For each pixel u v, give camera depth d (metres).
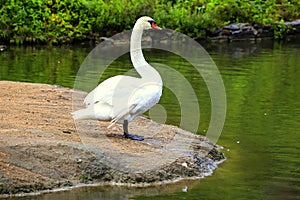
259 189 9.66
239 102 16.00
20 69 19.89
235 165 10.86
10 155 9.70
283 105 15.73
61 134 10.77
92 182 9.70
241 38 30.98
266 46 28.23
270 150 11.73
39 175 9.52
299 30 33.16
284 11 34.06
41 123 11.34
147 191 9.54
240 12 31.98
